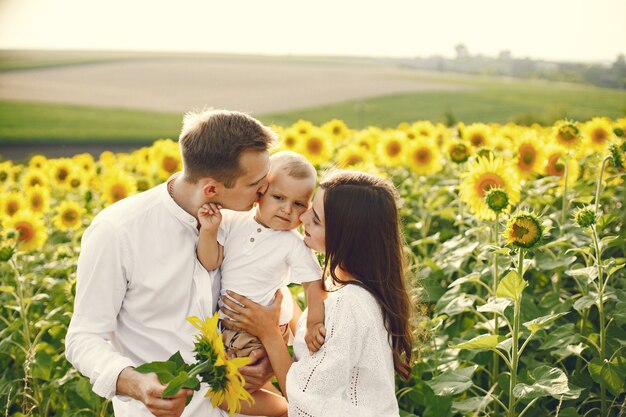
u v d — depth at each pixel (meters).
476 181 3.81
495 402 3.28
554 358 3.61
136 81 64.81
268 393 2.70
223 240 2.77
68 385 3.54
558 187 4.82
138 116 49.62
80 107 52.12
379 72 73.00
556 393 2.61
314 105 51.75
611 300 3.71
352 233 2.48
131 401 2.47
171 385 2.08
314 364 2.37
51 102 53.59
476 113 45.00
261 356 2.59
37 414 3.68
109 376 2.24
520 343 3.63
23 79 63.47
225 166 2.40
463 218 4.78
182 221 2.49
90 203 6.33
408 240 5.35
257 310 2.56
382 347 2.41
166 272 2.46
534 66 71.19
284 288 2.88
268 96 57.03
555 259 3.66
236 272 2.71
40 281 4.66
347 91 58.06
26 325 3.72
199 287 2.52
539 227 2.77
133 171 9.20
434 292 3.73
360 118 45.50
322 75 69.25
